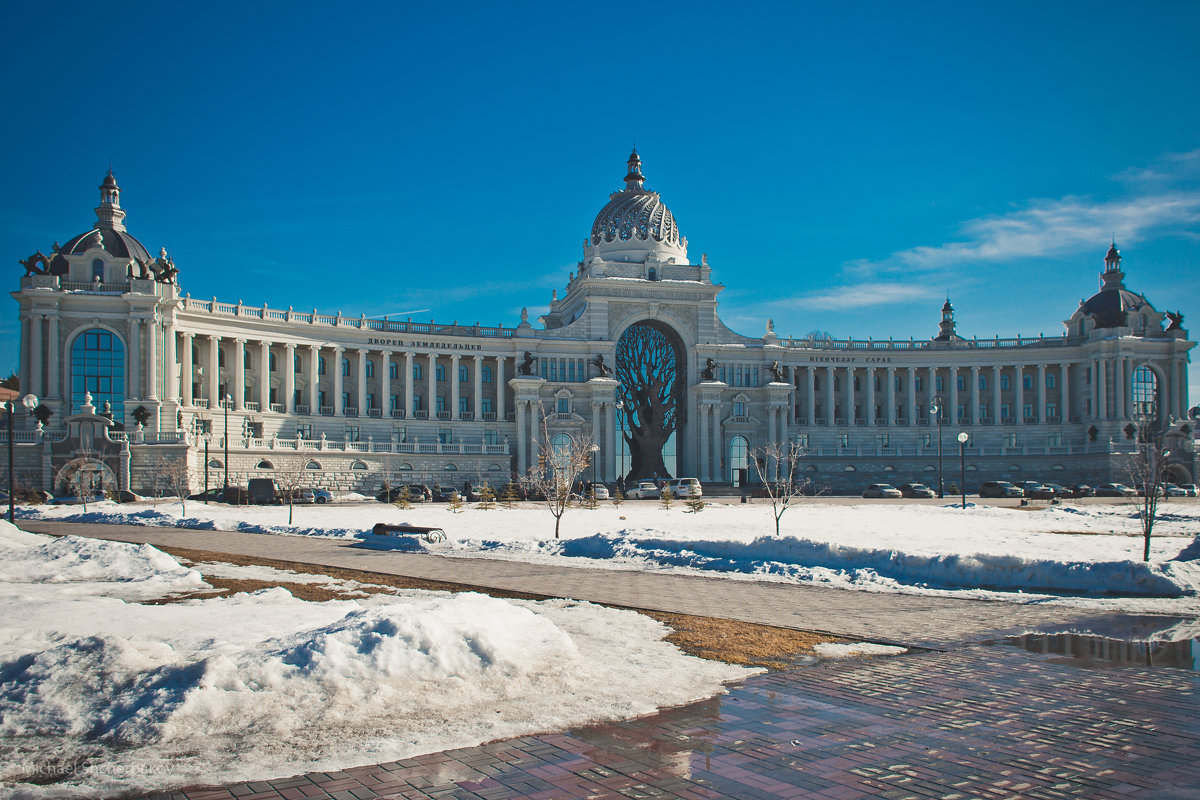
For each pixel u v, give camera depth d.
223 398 114.56
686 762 11.60
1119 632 20.56
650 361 137.38
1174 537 44.31
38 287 99.12
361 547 43.16
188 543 45.28
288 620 20.14
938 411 142.50
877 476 136.38
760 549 33.94
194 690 13.34
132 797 10.54
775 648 18.56
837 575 29.81
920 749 12.09
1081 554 34.94
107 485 90.56
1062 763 11.51
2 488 87.94
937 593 26.73
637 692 14.92
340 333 122.19
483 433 130.50
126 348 101.31
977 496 111.25
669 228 143.25
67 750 12.09
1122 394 137.00
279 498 88.50
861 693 14.99
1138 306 141.75
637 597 25.80
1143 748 12.11
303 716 13.27
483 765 11.50
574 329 134.12
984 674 16.38
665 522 56.62
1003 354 143.50
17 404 98.25
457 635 15.95
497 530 51.75
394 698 14.09
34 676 14.09
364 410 124.56
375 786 10.79
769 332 141.12
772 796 10.41
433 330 129.62
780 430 136.50
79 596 25.30
